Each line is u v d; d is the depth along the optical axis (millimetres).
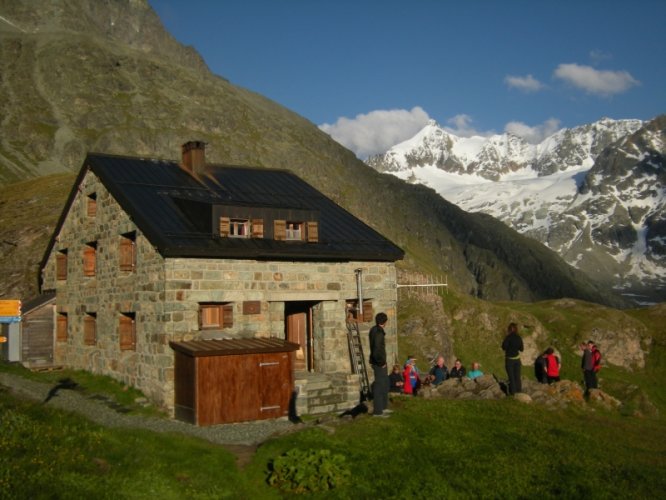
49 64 188000
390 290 28625
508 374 21469
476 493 13312
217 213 24375
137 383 24203
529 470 14500
